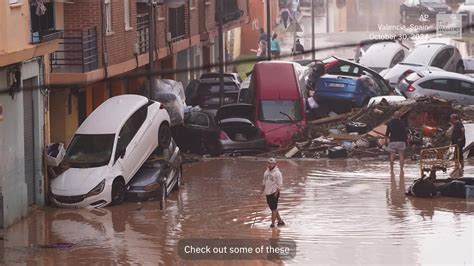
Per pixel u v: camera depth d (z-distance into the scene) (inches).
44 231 1866.4
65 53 2402.8
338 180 2337.6
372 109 2881.4
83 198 2047.2
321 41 4682.6
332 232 1820.9
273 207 1866.4
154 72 2087.8
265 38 4503.0
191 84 3371.1
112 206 2082.9
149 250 1710.1
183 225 1902.1
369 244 1733.5
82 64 2317.9
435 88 3206.2
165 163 2202.3
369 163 2573.8
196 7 3516.2
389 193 2177.7
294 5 5073.8
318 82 3206.2
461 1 3543.3
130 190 2127.2
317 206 2046.0
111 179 2078.0
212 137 2723.9
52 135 2490.2
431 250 1692.9
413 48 3905.0
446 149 2261.3
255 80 2952.8
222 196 2174.0
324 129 2851.9
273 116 2866.6
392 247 1715.1
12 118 1915.6
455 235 1796.3
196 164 2600.9
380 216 1950.1
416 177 2356.1
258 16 4995.1
